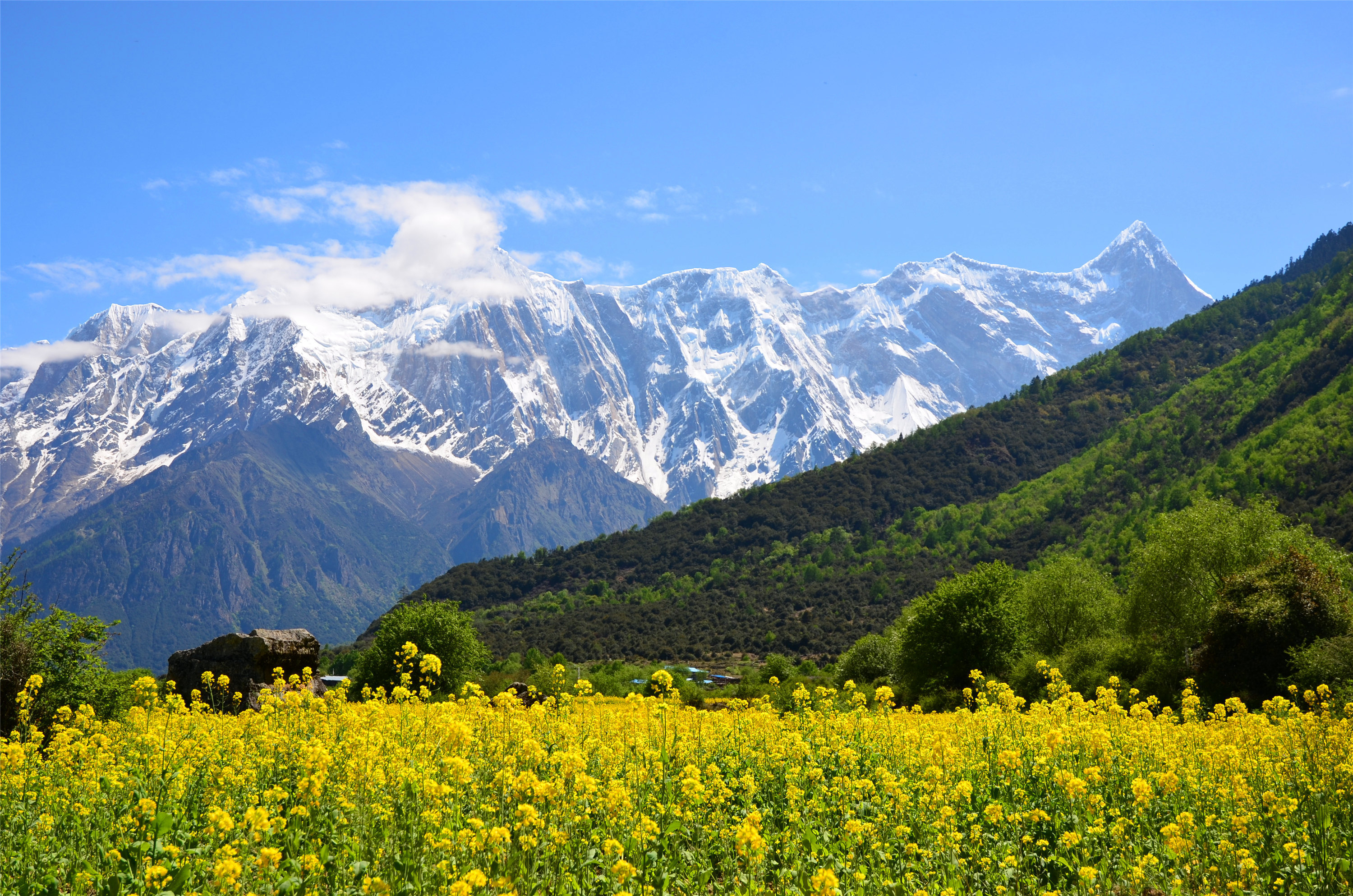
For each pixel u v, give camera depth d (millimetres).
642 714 14430
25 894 7727
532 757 10602
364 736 10680
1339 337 128250
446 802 8984
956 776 12148
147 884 7352
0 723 19297
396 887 7367
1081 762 12203
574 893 7621
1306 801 10836
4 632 19781
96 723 13375
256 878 7375
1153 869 8945
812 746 13109
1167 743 13883
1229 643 32344
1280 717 17203
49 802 9977
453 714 12586
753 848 7840
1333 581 33562
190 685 27078
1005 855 9000
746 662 109688
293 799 9586
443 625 42094
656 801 10195
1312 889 8445
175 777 10258
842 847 9031
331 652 118625
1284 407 124625
